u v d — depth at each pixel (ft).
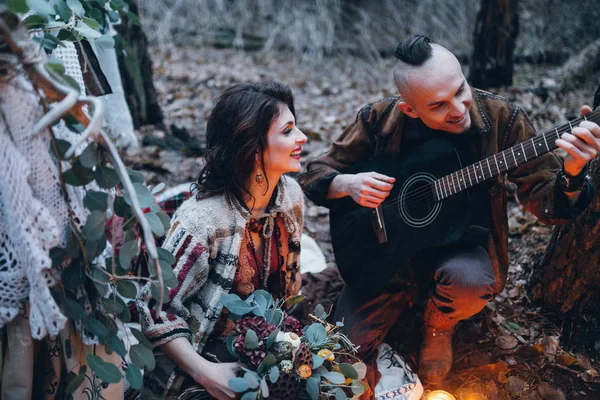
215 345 7.26
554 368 8.34
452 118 7.21
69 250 5.71
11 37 5.06
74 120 5.53
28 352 6.24
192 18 22.26
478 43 15.42
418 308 9.16
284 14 22.53
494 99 7.51
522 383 8.18
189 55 20.65
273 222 7.31
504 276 8.20
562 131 6.63
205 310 7.05
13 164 5.29
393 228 7.95
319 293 9.21
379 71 20.16
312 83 18.92
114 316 6.29
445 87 6.97
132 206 5.40
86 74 7.48
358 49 21.53
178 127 13.98
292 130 6.97
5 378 6.28
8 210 5.36
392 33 22.02
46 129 5.55
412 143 8.02
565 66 16.38
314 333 6.83
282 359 6.48
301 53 21.36
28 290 5.82
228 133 6.86
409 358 8.65
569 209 7.10
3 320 5.82
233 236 6.99
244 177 6.96
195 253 6.82
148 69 13.57
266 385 6.30
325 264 10.27
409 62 7.07
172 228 6.95
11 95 5.28
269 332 6.62
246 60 20.80
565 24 18.95
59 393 6.68
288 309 8.49
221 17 22.54
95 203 5.74
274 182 7.11
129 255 5.95
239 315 6.90
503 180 7.70
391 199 7.93
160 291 5.70
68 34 6.53
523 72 17.66
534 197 7.37
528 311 9.07
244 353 6.53
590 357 8.51
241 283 7.29
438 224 7.70
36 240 5.38
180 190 9.71
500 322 8.91
